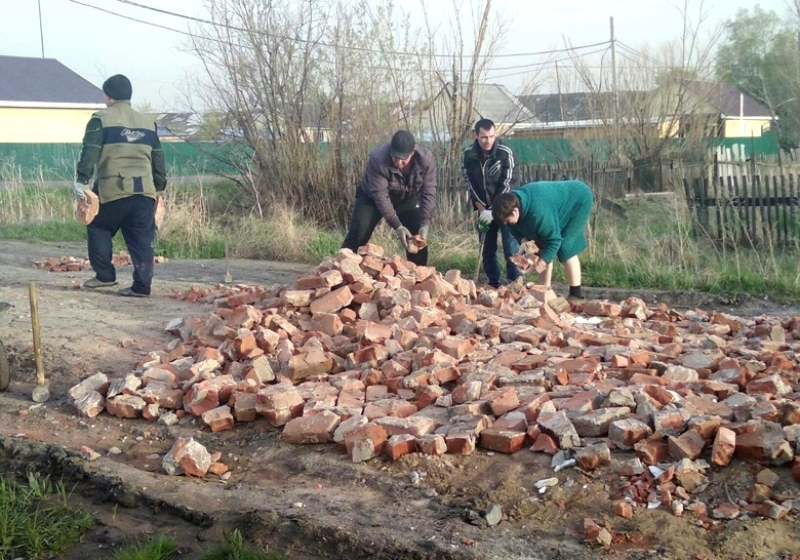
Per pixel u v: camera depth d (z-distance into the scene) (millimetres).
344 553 3533
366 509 3855
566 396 4621
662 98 18500
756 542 3346
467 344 5430
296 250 12328
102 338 6484
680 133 18812
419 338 5570
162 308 7605
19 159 30344
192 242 13039
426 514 3789
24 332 6566
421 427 4363
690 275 9328
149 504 4043
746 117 36500
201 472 4336
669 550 3363
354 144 14547
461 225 12422
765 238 10805
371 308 6176
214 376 5316
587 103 18672
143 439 4832
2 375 5473
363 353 5434
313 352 5445
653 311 7266
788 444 3775
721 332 6395
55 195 17406
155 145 8148
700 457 3922
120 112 7922
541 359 5164
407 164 7844
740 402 4320
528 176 13227
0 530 3742
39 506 4035
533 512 3727
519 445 4207
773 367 5000
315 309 6176
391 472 4184
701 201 11523
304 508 3896
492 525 3652
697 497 3691
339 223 14766
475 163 8336
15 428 4988
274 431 4770
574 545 3459
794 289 8820
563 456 4051
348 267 6379
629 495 3729
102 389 5324
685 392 4531
